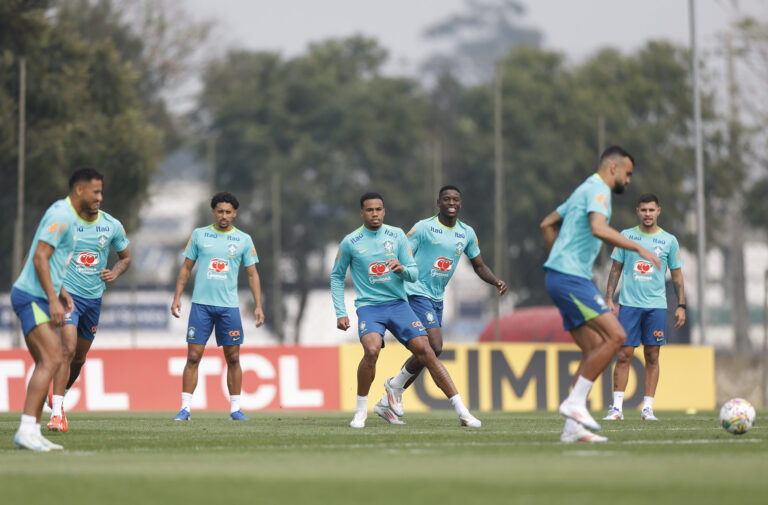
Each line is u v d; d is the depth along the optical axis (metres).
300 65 186.88
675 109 172.00
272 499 18.92
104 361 61.81
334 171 179.38
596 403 67.25
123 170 119.81
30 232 124.81
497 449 27.64
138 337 191.50
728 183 167.00
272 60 188.00
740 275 166.38
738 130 167.00
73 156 114.75
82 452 27.78
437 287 40.97
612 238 28.08
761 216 170.75
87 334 39.09
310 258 191.88
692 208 169.00
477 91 183.38
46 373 28.84
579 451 27.03
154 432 35.34
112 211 123.75
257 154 182.38
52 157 112.06
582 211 28.98
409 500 18.72
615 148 29.28
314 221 182.50
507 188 174.88
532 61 184.88
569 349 67.44
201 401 62.16
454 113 194.25
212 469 23.17
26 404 28.80
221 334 43.94
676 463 23.95
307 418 47.66
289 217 178.50
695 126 101.12
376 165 183.00
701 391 70.06
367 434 33.59
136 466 23.92
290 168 179.50
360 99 183.62
